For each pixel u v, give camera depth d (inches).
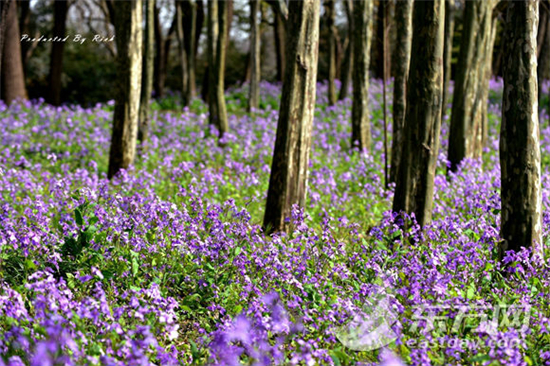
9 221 246.5
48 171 490.9
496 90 1070.4
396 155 460.8
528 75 250.1
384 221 283.3
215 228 249.1
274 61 2075.5
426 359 158.1
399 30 446.9
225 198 414.9
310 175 481.4
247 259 237.1
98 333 162.7
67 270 225.5
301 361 169.8
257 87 928.3
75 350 148.1
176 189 405.7
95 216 238.8
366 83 623.2
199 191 384.8
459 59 512.4
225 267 236.7
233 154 575.8
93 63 1355.8
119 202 276.4
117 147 484.4
